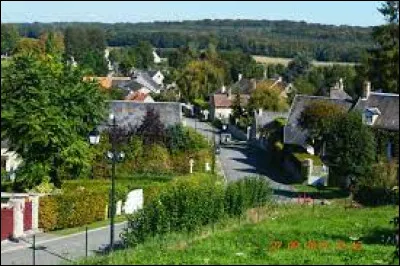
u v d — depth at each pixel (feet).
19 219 125.90
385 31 295.48
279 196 191.01
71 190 150.71
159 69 624.59
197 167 221.05
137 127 223.71
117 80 477.36
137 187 162.91
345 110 260.42
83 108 156.35
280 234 114.62
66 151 151.23
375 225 127.75
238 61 573.33
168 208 110.01
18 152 148.36
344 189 203.92
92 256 98.43
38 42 248.32
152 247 96.68
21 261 101.14
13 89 138.00
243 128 350.64
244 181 144.05
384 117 246.27
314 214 142.61
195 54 605.73
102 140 194.39
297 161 231.91
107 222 146.72
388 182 181.98
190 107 448.65
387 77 298.35
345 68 457.68
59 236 127.85
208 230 113.80
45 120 140.56
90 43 645.10
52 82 148.97
